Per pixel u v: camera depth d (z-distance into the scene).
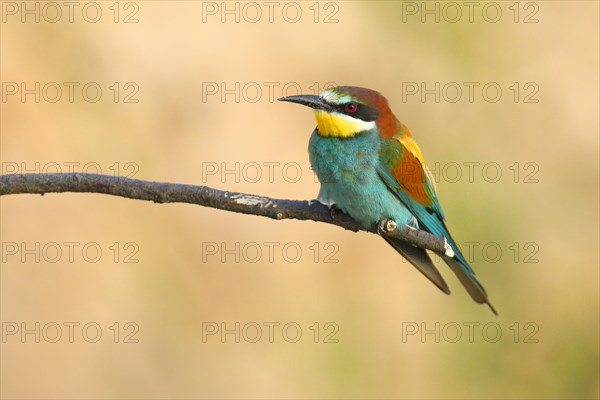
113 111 11.90
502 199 12.06
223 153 11.99
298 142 12.27
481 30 12.51
